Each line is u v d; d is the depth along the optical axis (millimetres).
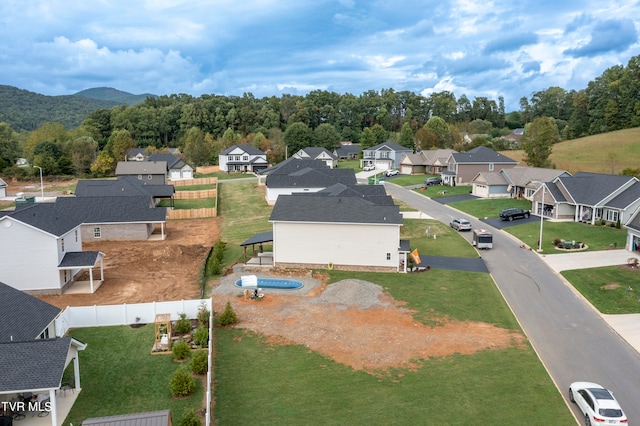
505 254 51125
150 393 24188
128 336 31031
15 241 38469
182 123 188000
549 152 99688
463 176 94750
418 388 25156
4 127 144000
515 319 34688
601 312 35719
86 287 41375
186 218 73375
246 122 188250
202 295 39250
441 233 59875
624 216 58625
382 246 45469
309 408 23172
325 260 46281
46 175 124375
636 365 28047
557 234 57688
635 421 22562
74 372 24531
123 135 149000
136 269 47062
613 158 105750
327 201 48000
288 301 37969
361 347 30000
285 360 28203
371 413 22797
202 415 22312
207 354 27625
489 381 25938
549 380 26156
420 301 37844
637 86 137625
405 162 117812
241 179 113562
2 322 25219
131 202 60875
